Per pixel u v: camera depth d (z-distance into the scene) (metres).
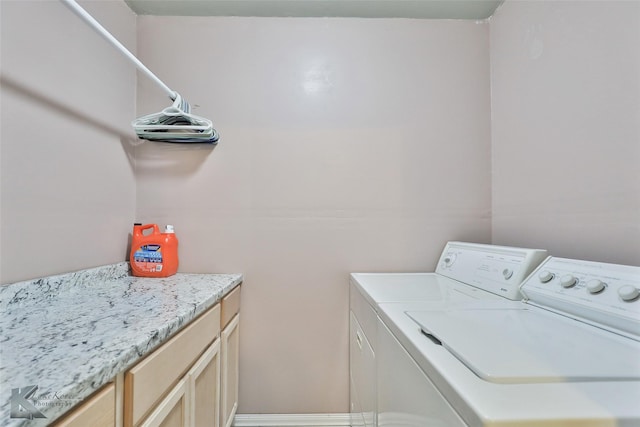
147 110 1.65
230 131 1.67
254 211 1.66
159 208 1.64
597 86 1.05
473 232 1.69
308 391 1.65
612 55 1.00
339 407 1.64
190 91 1.67
